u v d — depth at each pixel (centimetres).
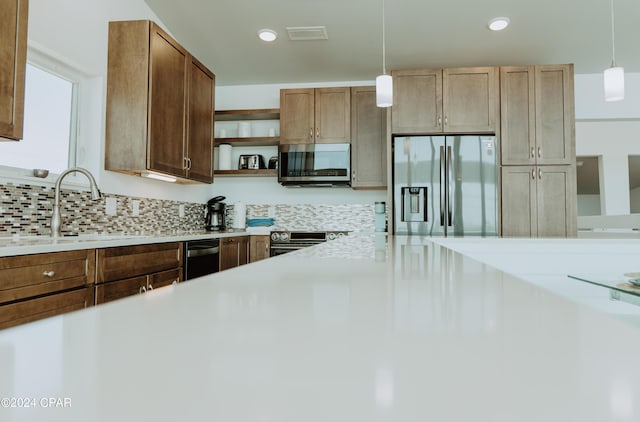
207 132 346
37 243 158
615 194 548
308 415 16
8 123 163
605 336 28
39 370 20
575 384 19
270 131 417
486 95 353
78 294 164
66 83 249
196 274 265
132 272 199
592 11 295
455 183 345
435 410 17
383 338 27
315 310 35
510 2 285
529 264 179
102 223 259
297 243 383
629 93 399
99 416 16
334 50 358
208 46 352
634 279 119
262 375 20
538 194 346
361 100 394
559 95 350
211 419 15
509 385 19
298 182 398
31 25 211
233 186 441
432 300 40
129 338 26
